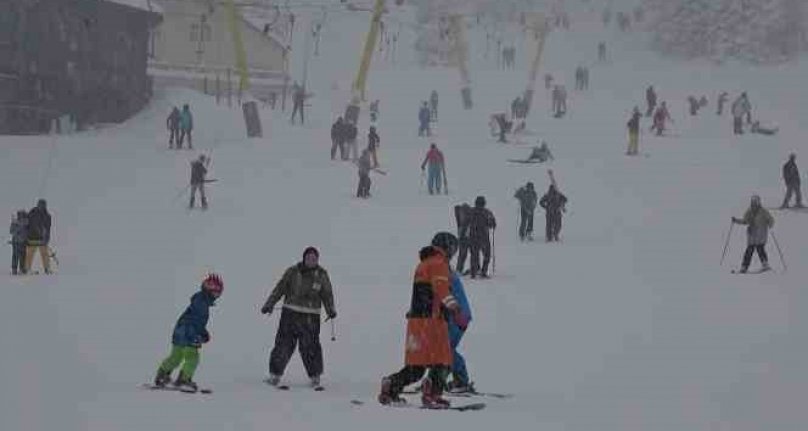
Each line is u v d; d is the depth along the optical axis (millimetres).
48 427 17781
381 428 18188
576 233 55344
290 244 50156
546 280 42094
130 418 18734
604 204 64062
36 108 94688
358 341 29625
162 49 138000
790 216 60375
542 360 27109
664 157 84438
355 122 104000
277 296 23375
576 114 120125
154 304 35719
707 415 20797
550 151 86438
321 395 22016
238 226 55312
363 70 105188
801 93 137000
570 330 31672
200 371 24906
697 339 30531
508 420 19453
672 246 51438
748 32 176500
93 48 100312
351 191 67688
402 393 22500
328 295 23438
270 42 141000
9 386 21953
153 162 78250
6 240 53219
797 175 62531
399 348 28719
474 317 33750
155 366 25344
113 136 93938
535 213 62625
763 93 138375
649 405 21734
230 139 93688
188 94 111312
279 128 100312
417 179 73375
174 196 64875
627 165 79938
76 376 23594
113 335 29812
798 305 36906
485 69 169750
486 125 113062
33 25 93938
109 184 68812
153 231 53906
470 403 21484
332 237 52062
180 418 18812
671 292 39469
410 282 40688
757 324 33219
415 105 133750
